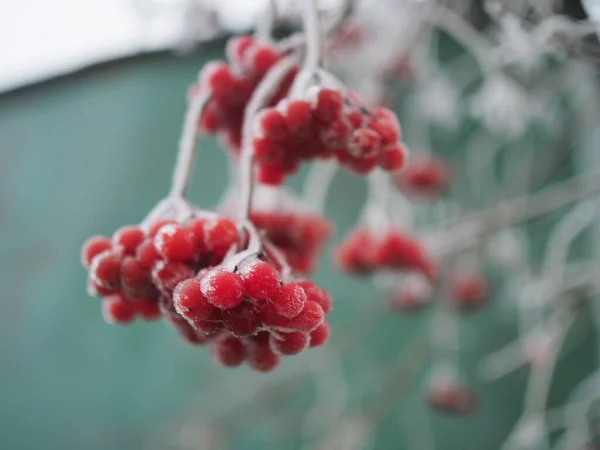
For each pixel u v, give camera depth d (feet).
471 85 1.98
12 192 2.00
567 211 2.04
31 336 2.01
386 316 2.00
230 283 0.58
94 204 2.00
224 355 0.68
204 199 1.99
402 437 2.12
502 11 1.17
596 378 1.90
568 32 1.11
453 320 1.86
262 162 0.70
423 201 1.69
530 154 1.98
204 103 0.76
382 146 0.70
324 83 0.70
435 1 1.35
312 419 2.09
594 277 1.48
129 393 2.04
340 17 0.87
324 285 2.05
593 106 1.81
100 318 2.02
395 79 1.58
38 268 2.00
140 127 1.99
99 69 1.87
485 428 2.14
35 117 1.98
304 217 0.85
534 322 1.92
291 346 0.61
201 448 1.97
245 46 0.80
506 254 1.81
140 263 0.65
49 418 2.01
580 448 1.63
